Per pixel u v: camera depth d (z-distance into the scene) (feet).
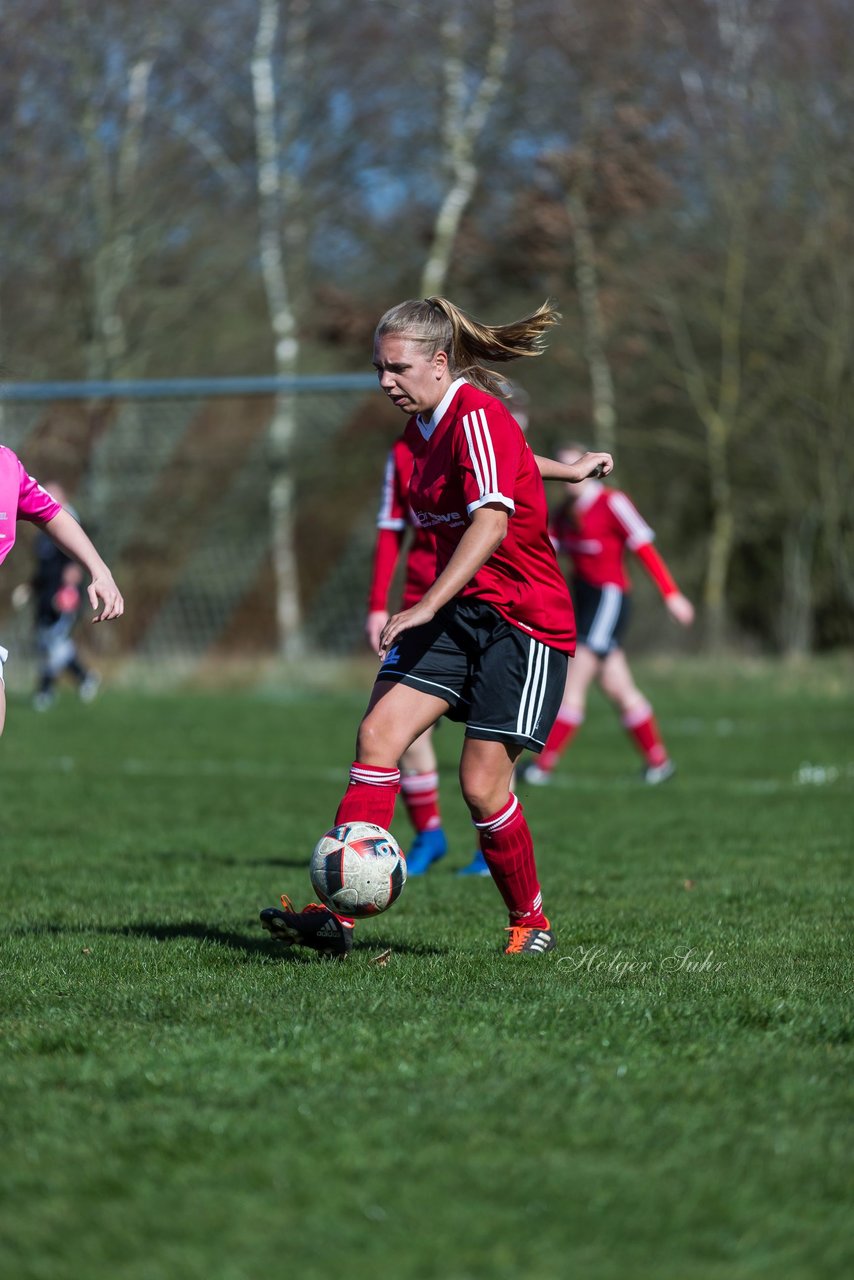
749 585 365.20
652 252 338.75
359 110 334.44
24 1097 38.99
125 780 143.84
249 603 358.84
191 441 356.79
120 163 326.44
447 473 54.95
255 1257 28.94
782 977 54.95
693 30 320.70
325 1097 38.75
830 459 321.93
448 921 72.08
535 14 325.21
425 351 54.39
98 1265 28.66
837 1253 29.35
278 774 150.51
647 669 289.12
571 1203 31.58
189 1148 34.88
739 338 341.21
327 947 56.75
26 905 76.79
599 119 330.13
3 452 53.57
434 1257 28.91
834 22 309.01
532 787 139.54
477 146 340.39
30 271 331.16
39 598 224.74
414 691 56.59
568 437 358.02
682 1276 28.22
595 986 52.60
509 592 55.77
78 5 310.86
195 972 55.52
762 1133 36.17
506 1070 41.22
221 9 326.03
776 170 323.16
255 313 360.89
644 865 92.68
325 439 366.22
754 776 148.36
